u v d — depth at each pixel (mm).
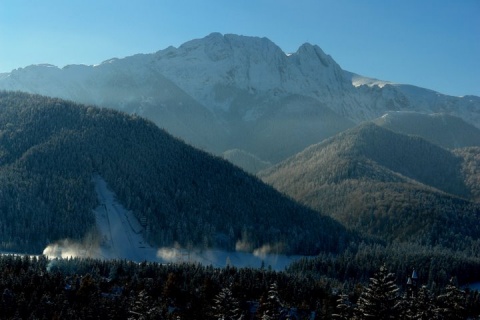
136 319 169500
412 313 145125
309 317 186625
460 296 149625
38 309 174125
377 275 140750
